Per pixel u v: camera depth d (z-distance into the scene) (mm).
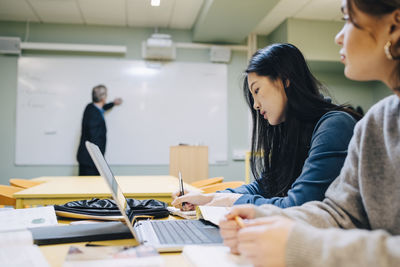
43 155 4621
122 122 4777
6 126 4613
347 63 671
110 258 567
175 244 720
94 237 783
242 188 1397
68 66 4734
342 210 767
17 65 4672
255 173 1417
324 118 1044
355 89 5254
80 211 1089
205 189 2279
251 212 711
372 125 745
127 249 623
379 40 612
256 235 534
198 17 4586
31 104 4648
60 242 765
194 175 4070
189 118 4930
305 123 1154
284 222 554
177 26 4996
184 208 1210
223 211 1001
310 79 1155
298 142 1156
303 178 953
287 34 4574
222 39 4980
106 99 4758
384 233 504
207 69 5031
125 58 4891
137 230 862
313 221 739
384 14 586
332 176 921
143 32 4988
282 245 516
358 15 608
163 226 916
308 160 980
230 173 4984
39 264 567
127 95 4816
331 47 4637
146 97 4855
